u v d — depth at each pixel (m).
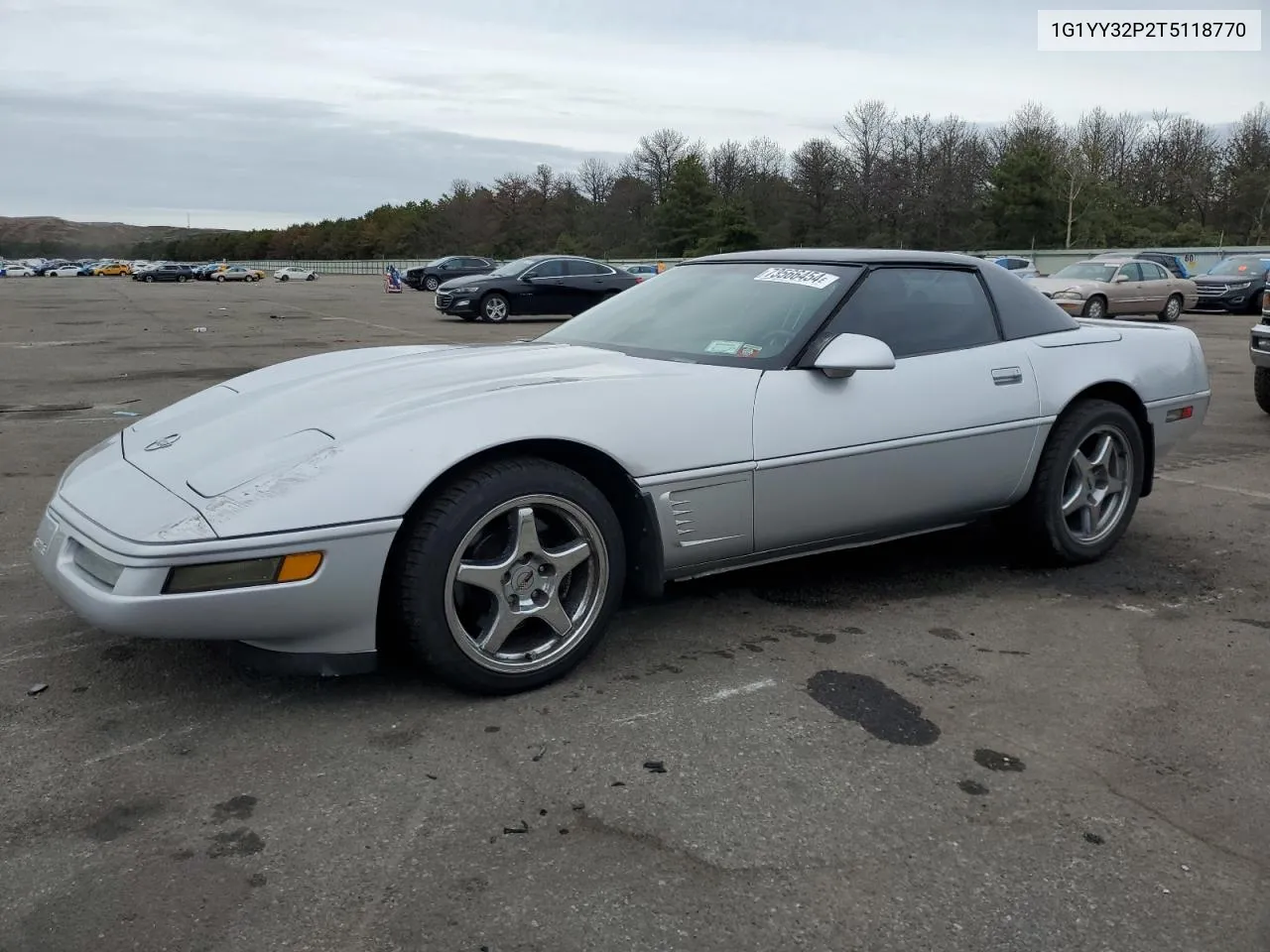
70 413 8.25
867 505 3.52
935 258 3.92
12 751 2.60
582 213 86.00
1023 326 4.05
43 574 2.84
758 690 2.99
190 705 2.85
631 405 3.05
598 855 2.17
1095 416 4.07
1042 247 58.75
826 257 3.85
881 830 2.28
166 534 2.49
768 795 2.41
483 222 90.75
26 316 22.31
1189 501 5.46
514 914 1.98
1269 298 8.01
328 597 2.59
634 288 4.33
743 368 3.35
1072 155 58.38
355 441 2.70
